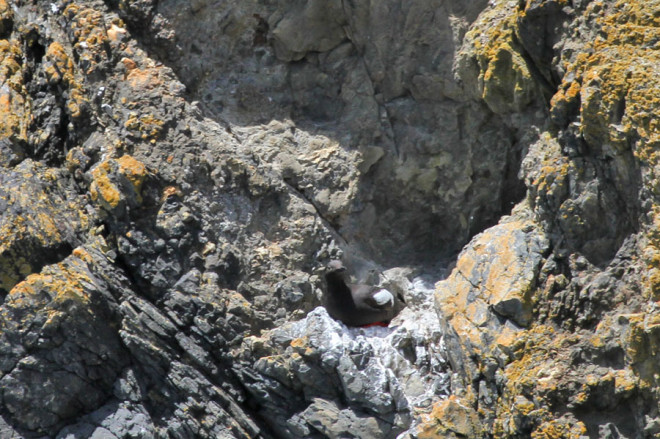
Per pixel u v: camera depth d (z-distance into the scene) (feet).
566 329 82.48
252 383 89.30
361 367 86.63
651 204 77.82
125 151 93.45
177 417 89.15
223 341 89.61
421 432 84.38
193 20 100.89
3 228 90.79
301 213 98.63
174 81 98.22
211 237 93.56
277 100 103.45
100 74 96.58
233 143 98.27
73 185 95.81
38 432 88.94
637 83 78.23
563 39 87.45
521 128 95.45
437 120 101.71
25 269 91.09
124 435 88.69
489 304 85.10
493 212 102.83
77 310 87.66
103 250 90.99
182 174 93.71
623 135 78.79
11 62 100.99
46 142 96.84
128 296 90.12
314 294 96.94
